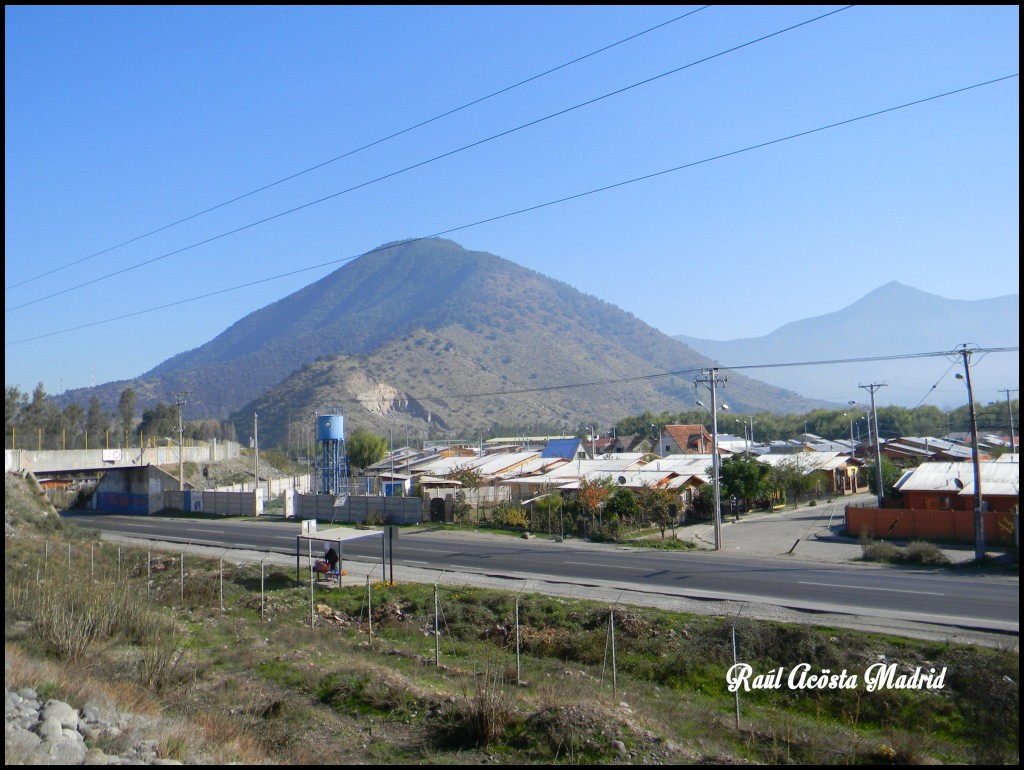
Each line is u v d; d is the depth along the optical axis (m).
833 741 12.95
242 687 15.84
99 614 19.47
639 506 46.28
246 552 40.03
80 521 61.59
